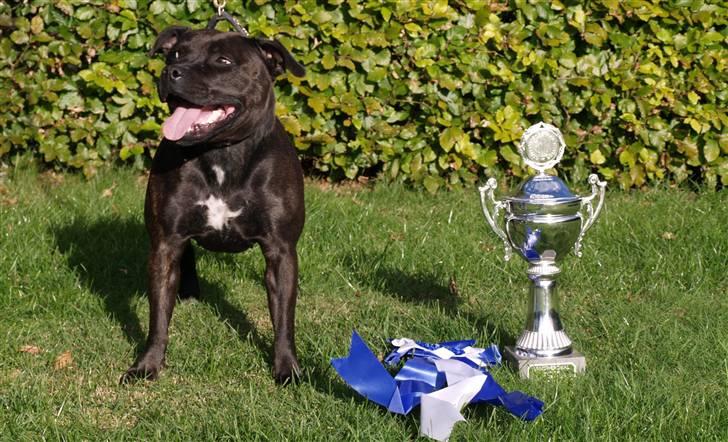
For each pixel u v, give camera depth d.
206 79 4.25
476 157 7.58
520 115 7.55
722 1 7.45
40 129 7.75
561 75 7.51
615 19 7.54
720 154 7.55
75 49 7.52
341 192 7.75
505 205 4.55
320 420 3.88
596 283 5.74
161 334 4.47
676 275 5.80
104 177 7.73
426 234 6.48
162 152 4.50
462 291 5.68
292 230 4.55
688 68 7.49
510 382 4.20
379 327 4.95
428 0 7.40
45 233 6.27
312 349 4.71
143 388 4.30
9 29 7.58
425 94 7.52
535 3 7.45
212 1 7.46
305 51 7.44
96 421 3.94
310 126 7.58
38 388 4.16
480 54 7.47
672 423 3.76
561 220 4.38
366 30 7.44
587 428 3.63
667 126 7.54
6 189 7.39
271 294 4.54
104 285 5.66
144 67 7.61
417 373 3.97
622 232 6.43
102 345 4.79
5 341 4.82
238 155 4.39
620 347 4.75
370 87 7.55
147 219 4.54
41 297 5.39
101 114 7.72
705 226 6.43
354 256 6.08
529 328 4.46
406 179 7.82
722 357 4.54
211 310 5.32
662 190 7.56
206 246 4.69
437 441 3.61
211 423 3.82
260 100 4.43
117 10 7.46
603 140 7.64
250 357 4.61
